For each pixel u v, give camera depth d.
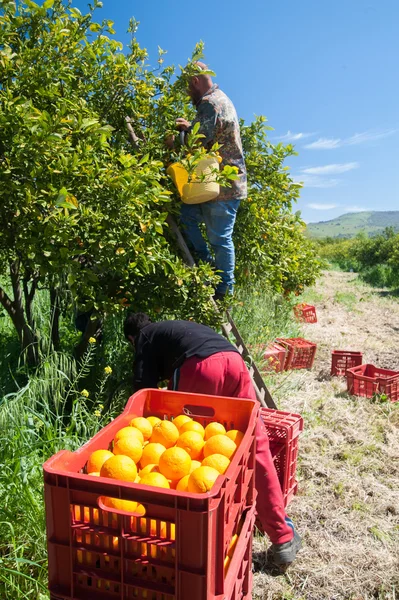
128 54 4.50
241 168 4.66
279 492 2.87
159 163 3.83
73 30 3.86
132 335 3.16
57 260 3.46
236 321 6.00
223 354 2.85
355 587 2.90
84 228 3.62
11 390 4.32
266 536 3.27
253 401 2.28
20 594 2.44
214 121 4.43
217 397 2.33
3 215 3.51
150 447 2.03
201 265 4.33
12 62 3.54
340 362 6.91
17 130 3.23
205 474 1.71
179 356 2.86
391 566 3.07
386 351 8.71
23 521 2.72
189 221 4.78
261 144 6.06
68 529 1.62
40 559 2.63
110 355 4.58
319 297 15.23
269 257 6.61
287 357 6.98
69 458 1.77
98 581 1.66
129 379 4.46
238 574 2.01
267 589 2.85
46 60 3.80
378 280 21.77
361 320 11.88
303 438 4.72
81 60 4.18
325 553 3.16
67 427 3.56
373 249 28.84
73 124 3.51
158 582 1.58
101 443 2.01
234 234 5.95
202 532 1.49
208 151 4.52
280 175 6.11
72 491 1.60
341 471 4.16
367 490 3.89
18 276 4.35
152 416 2.42
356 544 3.27
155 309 4.23
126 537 1.56
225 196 4.57
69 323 5.93
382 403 5.77
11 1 3.67
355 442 4.73
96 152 3.88
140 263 3.85
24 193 3.28
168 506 1.51
